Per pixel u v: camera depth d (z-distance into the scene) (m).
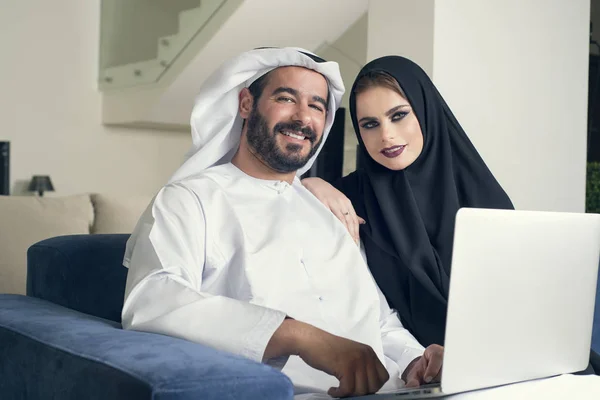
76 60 6.77
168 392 1.10
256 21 5.25
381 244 2.16
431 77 2.73
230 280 1.83
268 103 1.93
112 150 6.97
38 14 6.61
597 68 4.96
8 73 6.51
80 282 1.99
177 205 1.76
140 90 6.27
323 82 1.98
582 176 3.22
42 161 6.68
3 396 1.58
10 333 1.56
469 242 1.33
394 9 2.88
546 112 3.08
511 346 1.46
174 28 5.82
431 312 2.10
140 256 1.67
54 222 3.48
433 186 2.23
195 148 1.98
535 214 1.43
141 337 1.41
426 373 1.67
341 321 1.90
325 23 5.26
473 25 2.82
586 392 1.53
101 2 6.75
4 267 3.33
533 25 3.01
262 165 1.97
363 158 2.28
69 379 1.30
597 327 2.29
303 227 1.99
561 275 1.52
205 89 1.92
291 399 1.20
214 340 1.44
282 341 1.44
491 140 2.89
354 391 1.42
